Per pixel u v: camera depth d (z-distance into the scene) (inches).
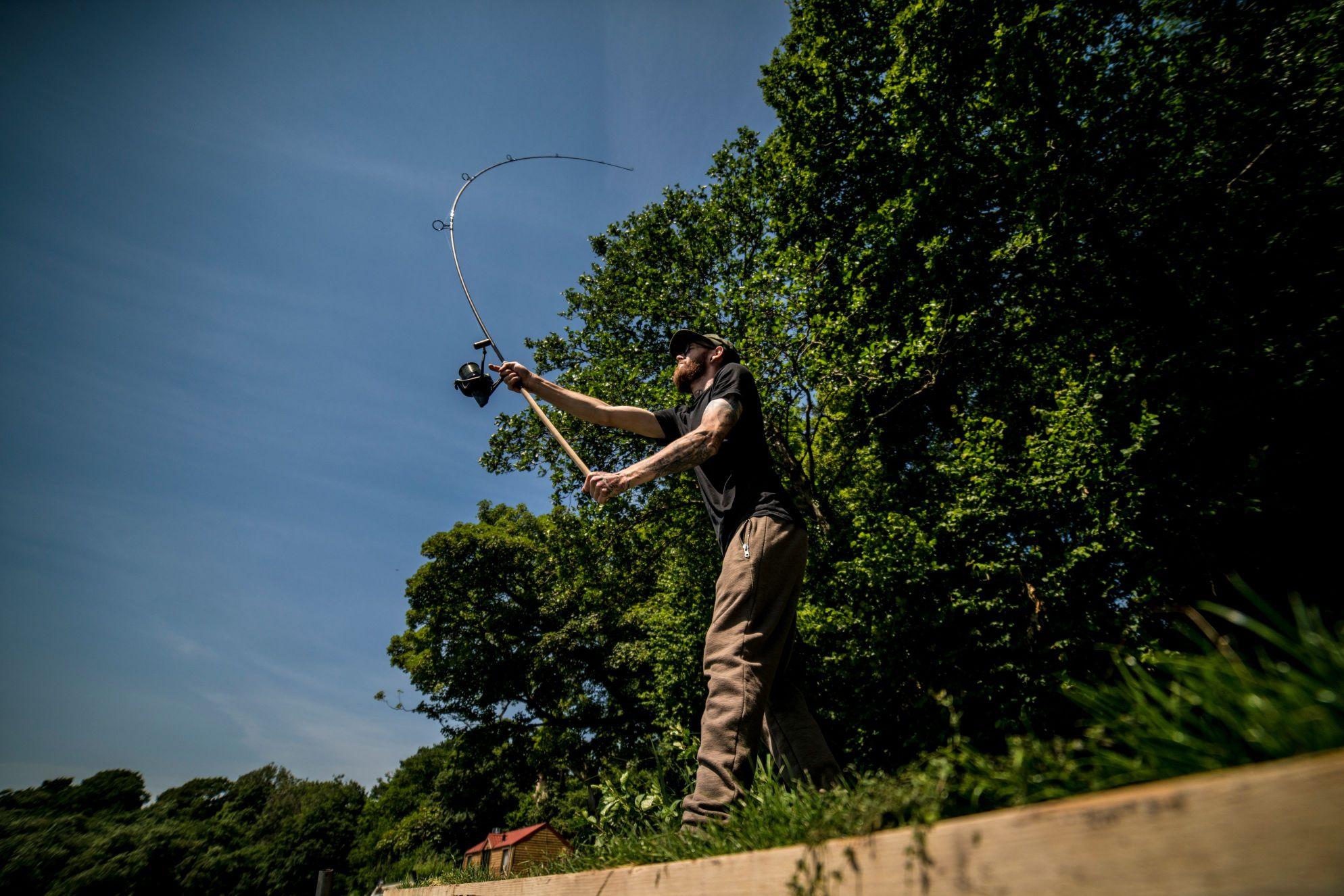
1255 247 299.0
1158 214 324.8
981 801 43.1
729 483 85.6
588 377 483.2
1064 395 313.4
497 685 806.5
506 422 526.6
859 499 441.7
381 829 1609.3
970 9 379.9
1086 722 44.8
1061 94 341.7
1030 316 382.0
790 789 73.4
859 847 39.8
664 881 59.6
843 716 314.8
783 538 79.7
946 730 273.4
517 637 830.5
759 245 518.9
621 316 549.6
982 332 399.5
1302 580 249.0
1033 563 283.7
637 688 744.3
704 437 79.5
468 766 871.7
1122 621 260.1
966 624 296.8
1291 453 267.0
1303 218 285.3
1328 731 28.8
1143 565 271.6
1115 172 328.5
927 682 291.3
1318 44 290.2
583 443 498.0
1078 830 27.7
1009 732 251.4
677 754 131.7
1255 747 32.2
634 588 581.6
